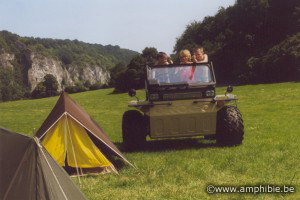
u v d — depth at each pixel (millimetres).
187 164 8891
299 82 54188
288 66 62781
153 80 10750
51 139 8734
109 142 9195
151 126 10781
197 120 10773
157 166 8906
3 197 5926
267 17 77188
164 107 10734
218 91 51781
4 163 6117
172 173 8242
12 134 6273
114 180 8055
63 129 8797
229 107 11281
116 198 6820
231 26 82750
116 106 44969
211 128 10836
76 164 8586
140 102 10945
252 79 66000
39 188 6031
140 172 8516
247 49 77375
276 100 33875
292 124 16531
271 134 13461
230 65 76188
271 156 9453
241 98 39188
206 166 8688
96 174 8641
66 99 9281
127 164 9266
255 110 25906
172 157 9852
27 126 25172
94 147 8820
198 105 10727
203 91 10719
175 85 10703
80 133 8828
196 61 11586
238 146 10914
